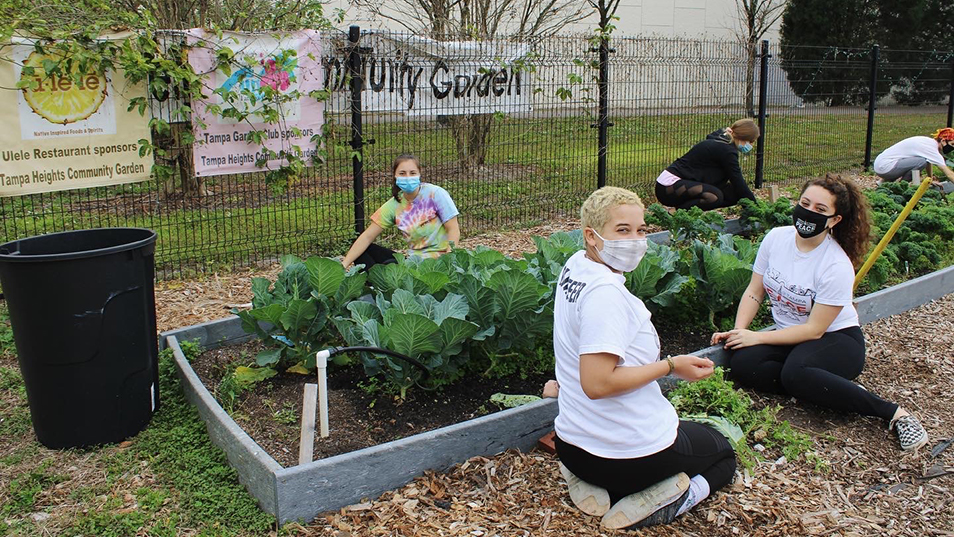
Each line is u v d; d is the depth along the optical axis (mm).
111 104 6129
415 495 3521
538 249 5680
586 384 2957
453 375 4430
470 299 4379
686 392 4250
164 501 3504
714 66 10289
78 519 3385
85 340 3807
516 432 3926
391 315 4203
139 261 3971
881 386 4852
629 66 9289
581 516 3375
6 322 5523
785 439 4055
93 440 3986
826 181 4359
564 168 9250
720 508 3471
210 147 6602
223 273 6930
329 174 8352
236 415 4156
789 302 4625
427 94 7684
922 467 3906
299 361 4652
